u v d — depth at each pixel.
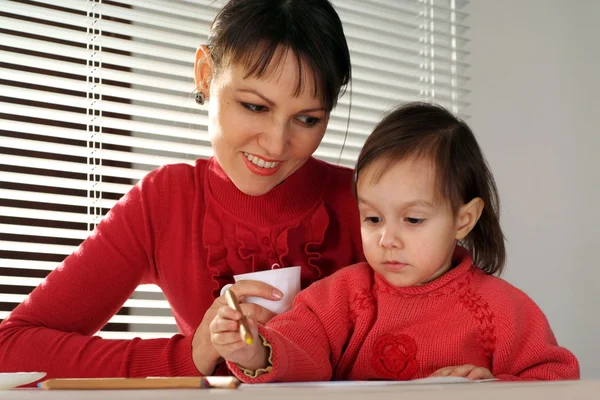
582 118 2.39
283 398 0.54
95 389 0.67
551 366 1.12
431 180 1.17
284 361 0.98
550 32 2.38
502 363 1.14
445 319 1.16
